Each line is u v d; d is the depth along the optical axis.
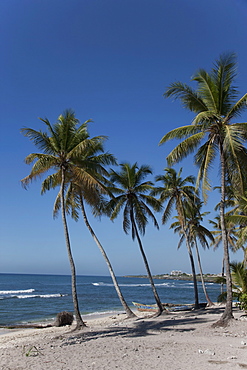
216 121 16.56
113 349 10.97
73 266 18.55
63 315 24.30
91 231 23.86
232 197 24.23
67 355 10.36
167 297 61.41
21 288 84.81
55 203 21.75
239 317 18.30
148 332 15.16
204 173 16.45
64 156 19.20
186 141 16.80
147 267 25.78
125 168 25.72
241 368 7.74
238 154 16.36
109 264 24.59
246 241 20.67
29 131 17.89
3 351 12.58
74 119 19.06
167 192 28.64
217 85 16.52
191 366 8.11
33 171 18.30
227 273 15.84
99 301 50.56
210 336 13.00
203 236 32.28
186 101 17.06
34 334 20.20
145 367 8.21
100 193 21.36
